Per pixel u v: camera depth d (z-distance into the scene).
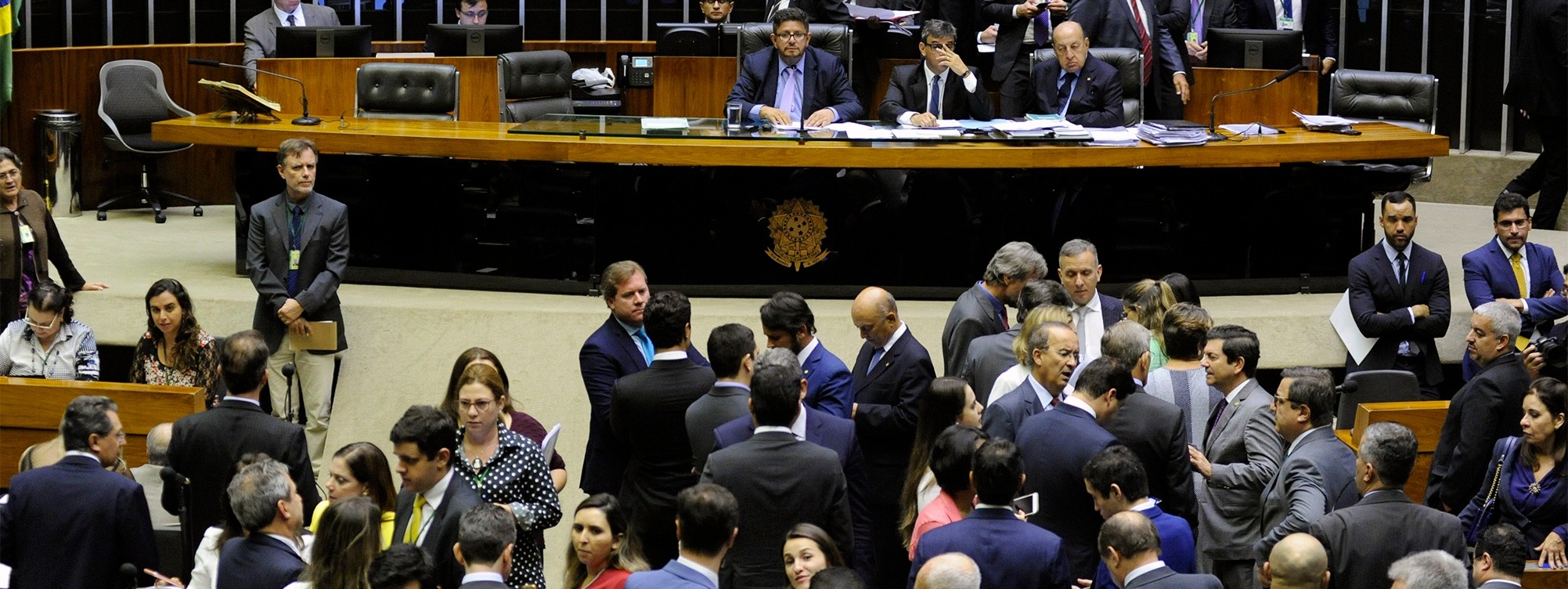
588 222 14.00
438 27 17.95
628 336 10.01
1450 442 10.00
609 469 9.74
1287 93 16.69
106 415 8.45
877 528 9.68
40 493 8.29
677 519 7.15
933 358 13.41
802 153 13.26
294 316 12.30
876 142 13.58
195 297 13.55
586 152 13.40
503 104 16.09
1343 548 7.72
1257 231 14.49
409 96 15.56
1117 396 8.34
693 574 7.05
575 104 18.80
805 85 15.30
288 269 12.52
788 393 7.81
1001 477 7.19
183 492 8.73
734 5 24.80
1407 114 16.89
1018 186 14.10
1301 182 14.47
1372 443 7.82
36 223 13.10
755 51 16.92
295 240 12.53
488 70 17.50
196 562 7.74
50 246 13.34
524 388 13.11
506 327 13.29
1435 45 21.42
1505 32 20.72
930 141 13.64
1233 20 19.06
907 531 8.59
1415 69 21.66
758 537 7.77
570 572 8.30
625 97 18.98
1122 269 14.34
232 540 7.45
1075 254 10.69
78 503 8.27
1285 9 19.31
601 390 9.80
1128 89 15.79
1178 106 16.81
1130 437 8.37
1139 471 7.53
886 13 17.17
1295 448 8.59
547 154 13.46
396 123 14.65
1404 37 21.70
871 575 8.46
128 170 19.02
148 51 19.03
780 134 13.66
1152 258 14.35
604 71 19.48
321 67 16.62
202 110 19.61
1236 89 16.78
